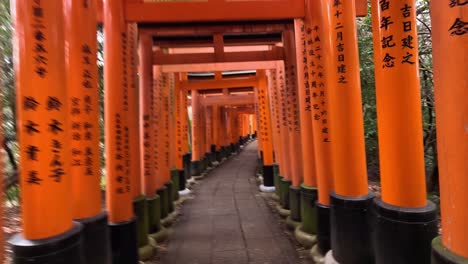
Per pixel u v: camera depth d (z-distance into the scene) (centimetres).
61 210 237
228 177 1268
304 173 495
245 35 703
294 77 582
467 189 180
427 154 737
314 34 421
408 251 261
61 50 242
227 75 1162
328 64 366
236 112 2348
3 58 484
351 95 351
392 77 275
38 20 230
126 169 407
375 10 291
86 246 291
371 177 834
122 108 410
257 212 705
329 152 418
